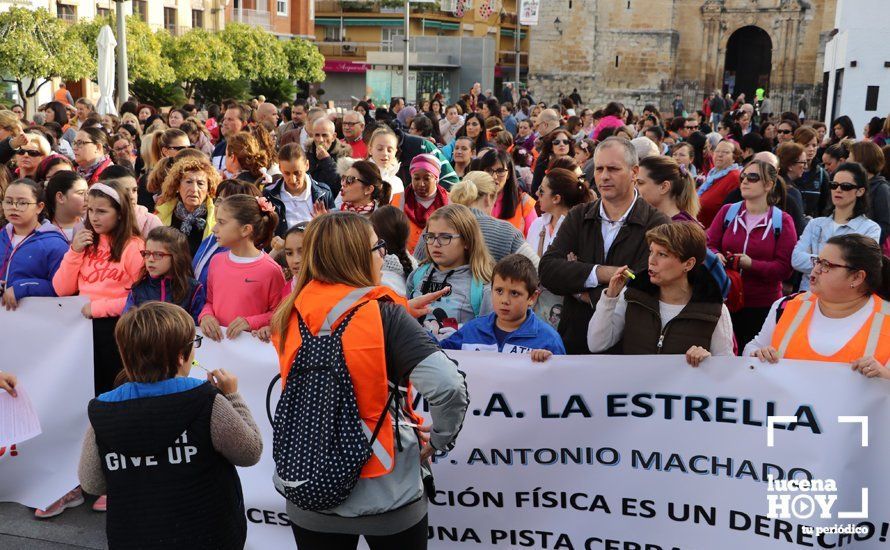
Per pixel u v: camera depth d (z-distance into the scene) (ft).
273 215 18.08
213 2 160.66
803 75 201.16
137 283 18.61
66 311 18.79
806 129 33.19
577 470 15.23
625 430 14.97
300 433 11.16
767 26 201.36
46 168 26.78
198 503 11.76
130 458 11.65
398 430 11.54
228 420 11.86
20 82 102.63
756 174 22.03
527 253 19.54
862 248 13.98
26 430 17.65
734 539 14.58
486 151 25.55
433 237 17.40
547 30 206.69
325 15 196.85
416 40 136.36
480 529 15.74
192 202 22.45
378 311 11.38
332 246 11.48
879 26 72.95
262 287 17.65
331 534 11.56
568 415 15.12
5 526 18.20
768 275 22.00
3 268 19.92
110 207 19.06
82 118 54.60
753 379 14.19
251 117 55.06
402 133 34.01
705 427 14.56
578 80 205.77
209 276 18.12
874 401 13.67
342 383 11.16
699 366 14.46
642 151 26.78
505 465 15.46
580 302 17.75
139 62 114.83
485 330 16.22
